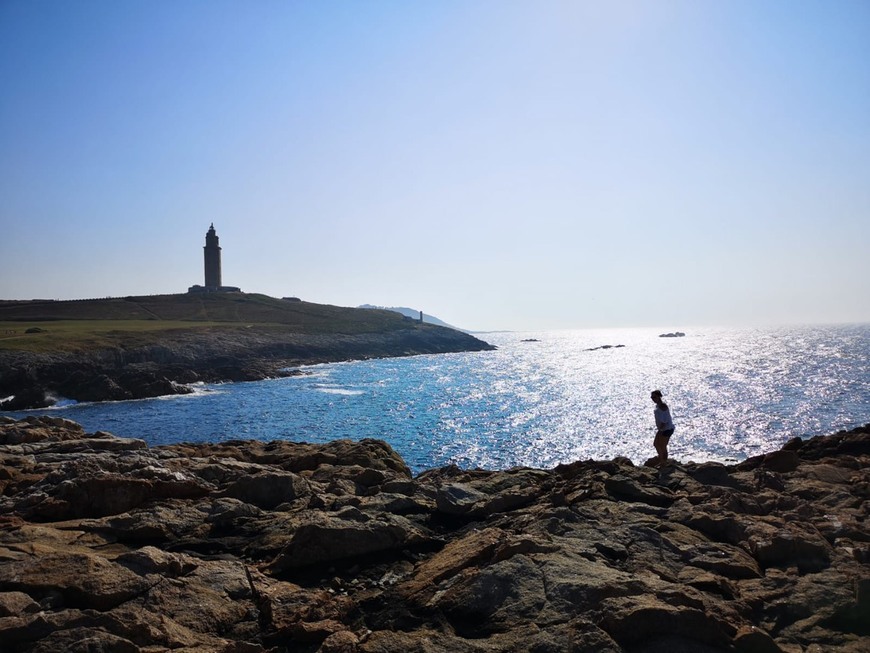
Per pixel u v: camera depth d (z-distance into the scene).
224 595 9.02
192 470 15.77
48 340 98.38
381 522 11.27
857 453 16.53
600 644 6.77
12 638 7.16
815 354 152.88
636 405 65.44
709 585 8.49
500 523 11.72
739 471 15.70
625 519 11.35
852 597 8.05
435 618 8.12
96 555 9.37
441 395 77.56
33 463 16.67
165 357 106.25
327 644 7.36
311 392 82.88
